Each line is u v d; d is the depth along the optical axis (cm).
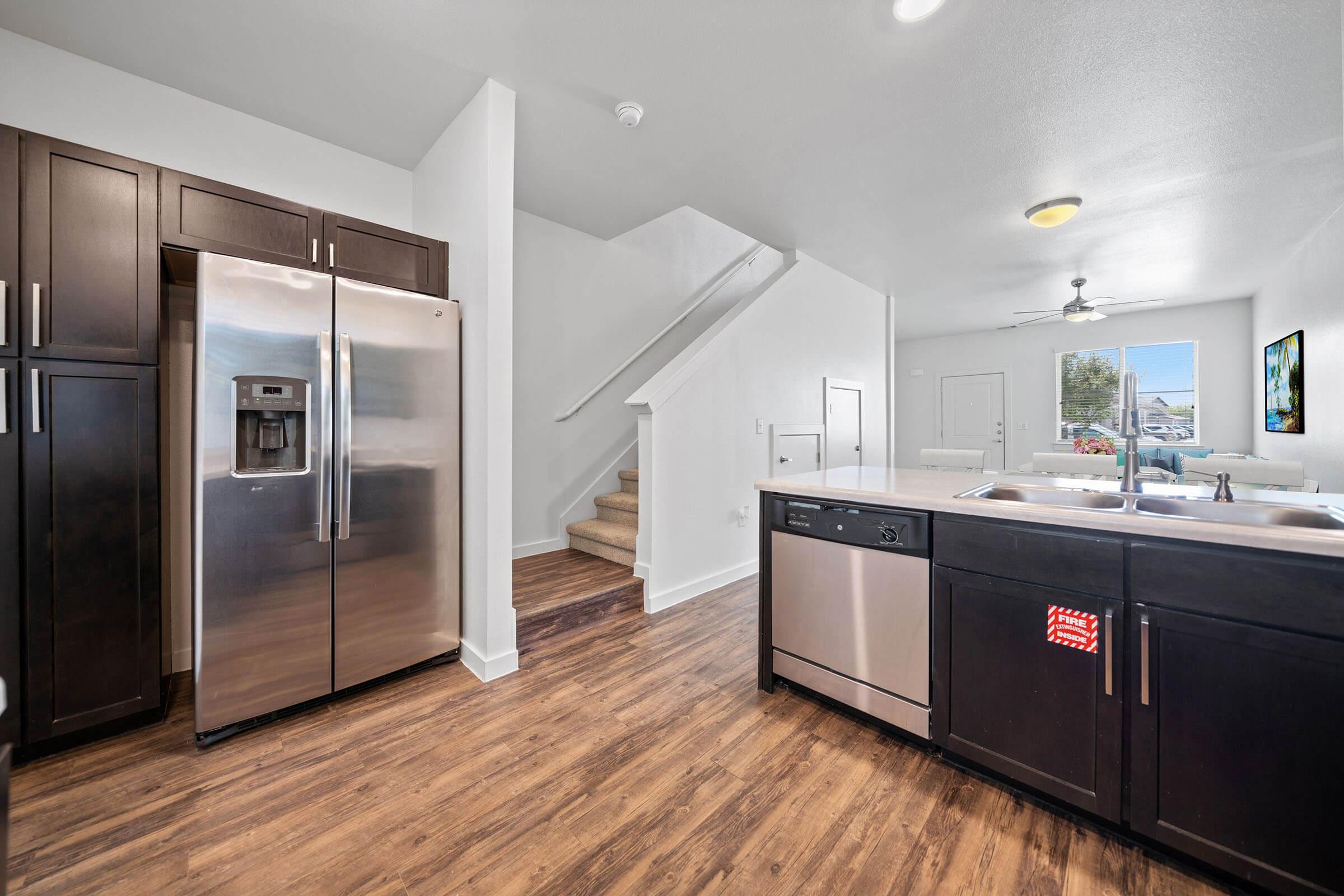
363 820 144
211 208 191
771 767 168
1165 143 257
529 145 262
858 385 495
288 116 239
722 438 355
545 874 127
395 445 216
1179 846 127
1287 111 231
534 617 257
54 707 168
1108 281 507
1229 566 120
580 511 391
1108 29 183
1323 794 111
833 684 196
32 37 191
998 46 192
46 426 166
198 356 174
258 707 186
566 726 190
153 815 145
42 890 121
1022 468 614
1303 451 409
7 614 161
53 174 165
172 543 225
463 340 237
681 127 247
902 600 177
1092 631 139
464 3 173
